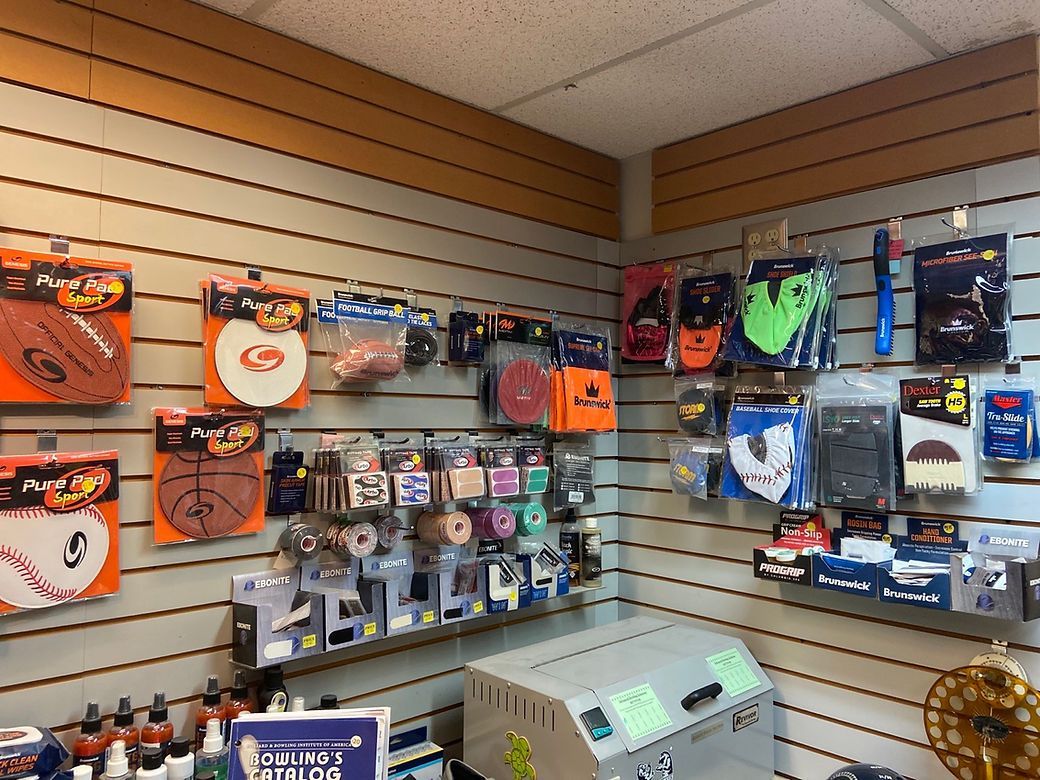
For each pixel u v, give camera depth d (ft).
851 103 8.02
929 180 7.38
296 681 6.91
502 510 8.14
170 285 6.23
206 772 5.28
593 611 9.70
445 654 8.13
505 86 8.09
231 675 6.51
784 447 7.80
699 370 8.96
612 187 10.28
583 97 8.35
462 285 8.45
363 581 7.17
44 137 5.63
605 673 7.04
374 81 7.70
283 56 6.98
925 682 7.16
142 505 6.02
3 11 5.47
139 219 6.08
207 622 6.36
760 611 8.46
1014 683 6.40
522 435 8.98
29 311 5.44
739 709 7.48
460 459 7.78
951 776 6.93
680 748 6.77
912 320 7.38
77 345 5.64
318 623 6.66
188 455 6.21
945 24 6.64
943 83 7.34
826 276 7.87
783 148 8.59
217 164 6.52
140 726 5.95
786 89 8.08
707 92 8.17
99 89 5.89
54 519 5.50
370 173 7.64
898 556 7.18
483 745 7.07
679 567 9.31
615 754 6.17
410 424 7.86
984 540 6.75
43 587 5.43
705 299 8.88
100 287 5.74
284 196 6.97
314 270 7.16
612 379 10.15
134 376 6.01
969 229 7.09
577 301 9.77
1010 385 6.72
